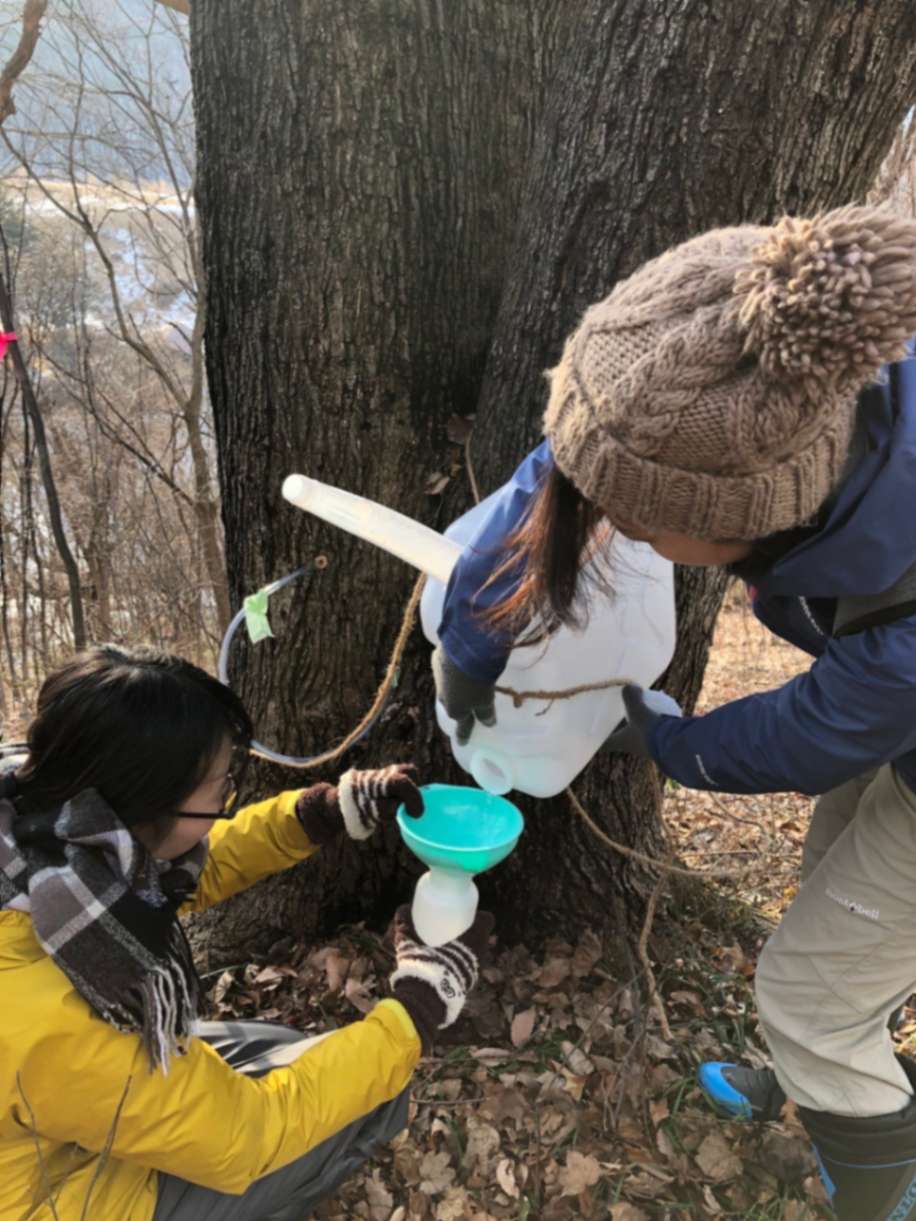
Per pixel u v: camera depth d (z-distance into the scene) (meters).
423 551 1.43
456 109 1.83
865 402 1.03
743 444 0.89
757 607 1.40
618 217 1.59
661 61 1.49
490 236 1.95
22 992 1.09
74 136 5.88
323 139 1.76
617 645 1.50
